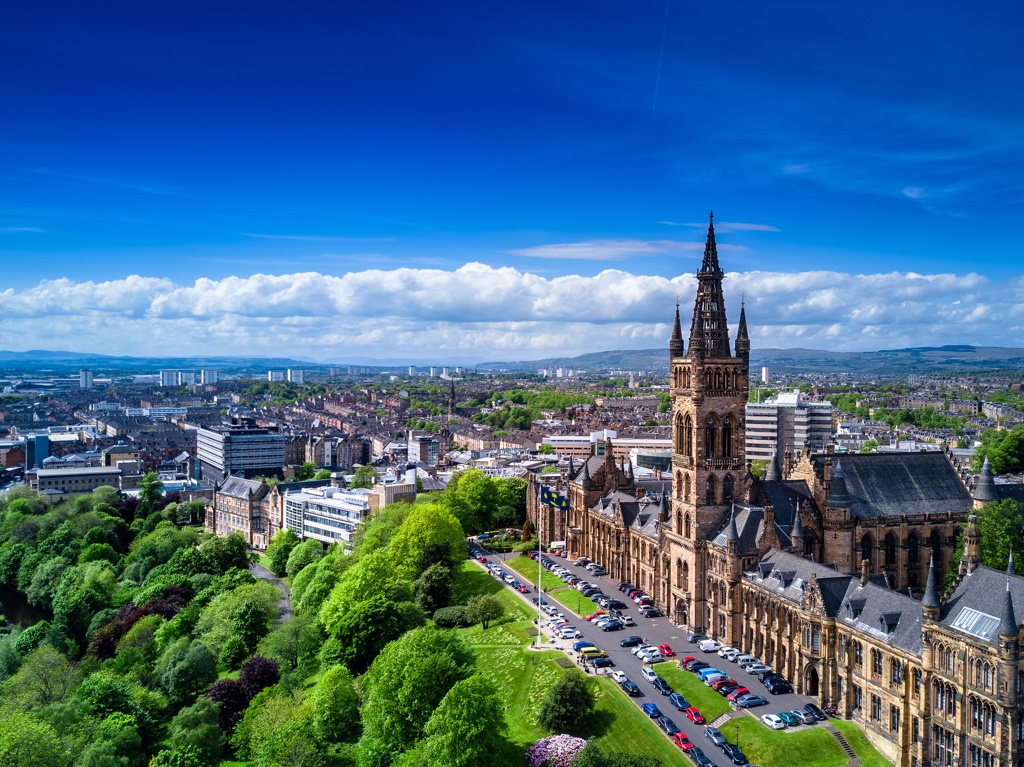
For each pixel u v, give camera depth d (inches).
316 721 6412.4
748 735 5561.0
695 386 7495.1
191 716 6870.1
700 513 7534.5
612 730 5797.2
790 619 6368.1
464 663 6407.5
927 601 5113.2
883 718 5472.4
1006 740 4589.1
